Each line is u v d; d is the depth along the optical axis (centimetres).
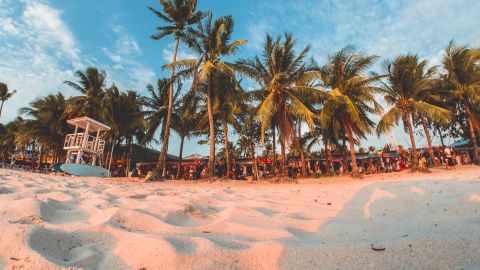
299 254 200
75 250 199
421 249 194
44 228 217
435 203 356
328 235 258
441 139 2291
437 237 208
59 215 287
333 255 198
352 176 1402
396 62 1705
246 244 222
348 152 2412
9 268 157
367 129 1684
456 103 2020
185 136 2486
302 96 1527
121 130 2327
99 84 2616
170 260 178
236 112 1950
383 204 402
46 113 2462
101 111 2352
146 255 187
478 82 1677
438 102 1991
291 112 1476
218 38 1560
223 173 2166
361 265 183
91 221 269
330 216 353
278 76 1360
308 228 294
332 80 1605
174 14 1539
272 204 430
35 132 2436
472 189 406
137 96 2580
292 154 2462
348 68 1579
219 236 244
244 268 182
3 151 3659
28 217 250
